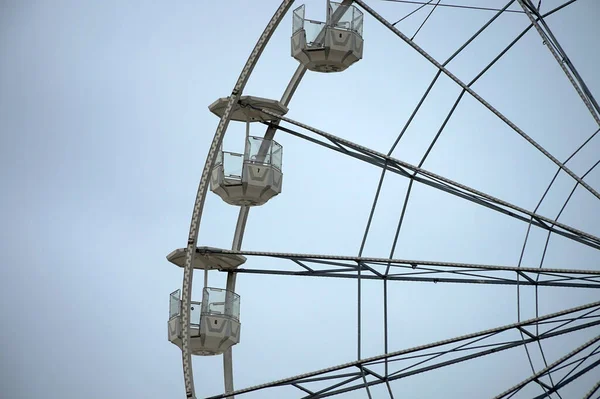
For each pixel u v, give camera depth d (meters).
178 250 40.25
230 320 40.88
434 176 39.12
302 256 39.22
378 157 40.06
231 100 38.38
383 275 39.53
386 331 39.31
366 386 37.66
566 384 35.25
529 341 36.84
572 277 37.91
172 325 40.97
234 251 39.06
